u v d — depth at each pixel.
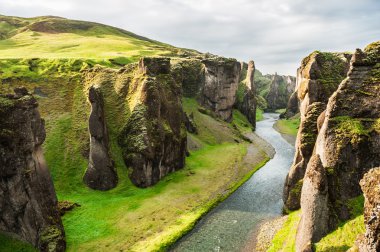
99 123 67.62
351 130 42.22
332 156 42.22
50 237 43.16
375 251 24.16
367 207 25.55
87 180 68.31
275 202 65.31
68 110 85.94
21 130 42.00
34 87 92.38
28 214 41.66
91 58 123.94
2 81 92.06
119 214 57.28
